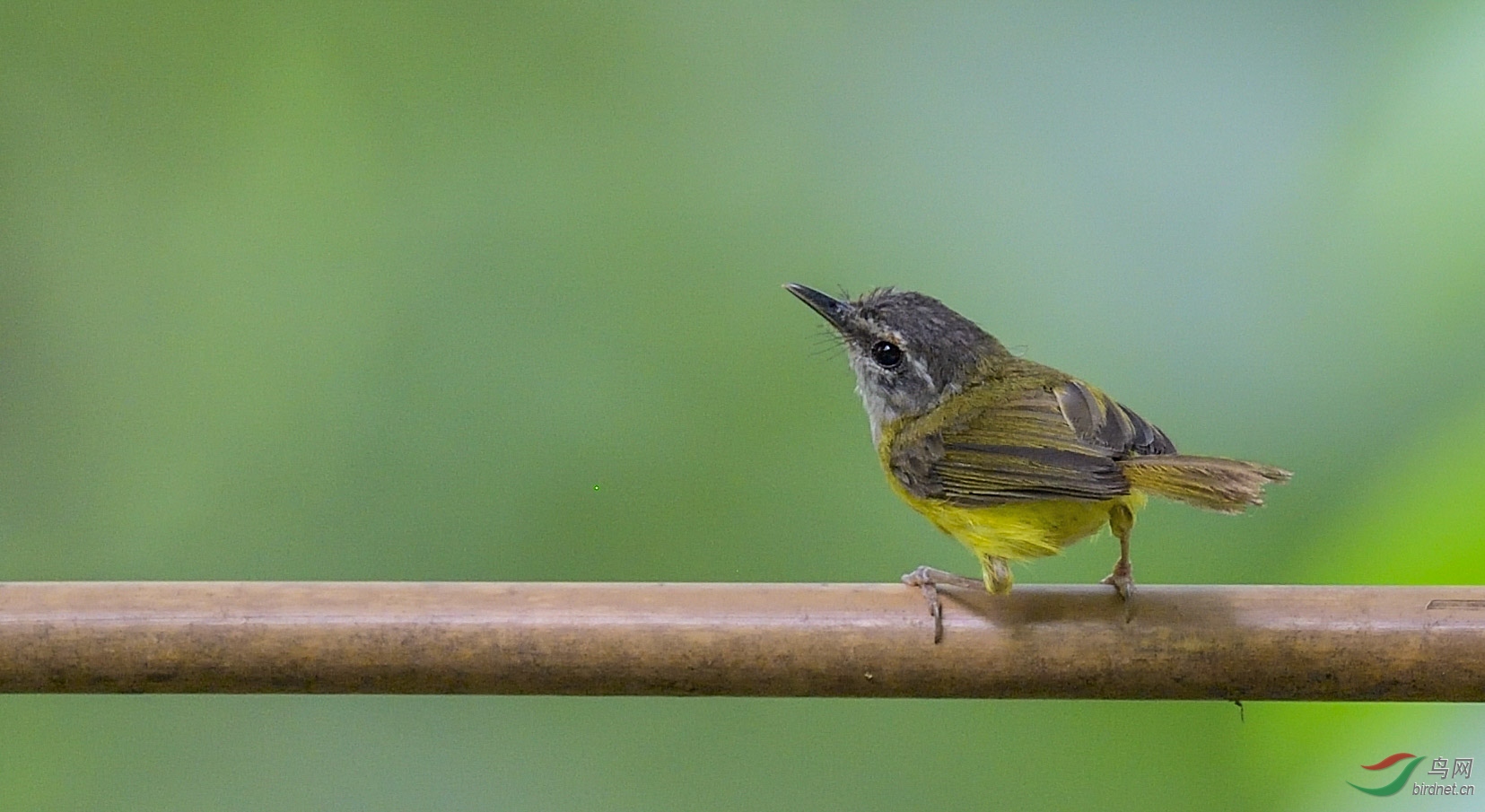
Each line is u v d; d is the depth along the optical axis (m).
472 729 11.04
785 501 11.05
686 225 11.45
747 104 11.82
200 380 11.12
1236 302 10.33
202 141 11.68
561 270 11.33
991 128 11.32
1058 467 8.43
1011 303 10.87
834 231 11.35
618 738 11.10
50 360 11.23
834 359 11.27
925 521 11.08
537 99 11.74
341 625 6.97
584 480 10.88
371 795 10.86
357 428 10.92
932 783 11.04
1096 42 11.09
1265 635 7.01
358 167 11.55
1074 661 7.07
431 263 11.31
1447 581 8.77
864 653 7.05
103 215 11.48
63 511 10.95
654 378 11.18
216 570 10.76
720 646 7.05
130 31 11.70
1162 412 10.23
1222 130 10.52
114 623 6.95
